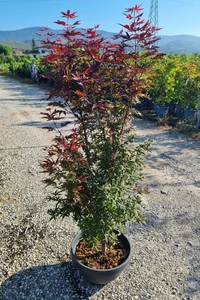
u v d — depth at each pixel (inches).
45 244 110.0
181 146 213.6
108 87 74.2
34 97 433.7
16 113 330.0
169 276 93.3
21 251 106.8
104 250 91.4
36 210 132.2
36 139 235.0
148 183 156.1
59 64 69.7
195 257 101.2
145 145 83.2
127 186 82.4
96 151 80.4
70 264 100.0
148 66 75.9
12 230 118.6
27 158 194.2
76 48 69.2
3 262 101.7
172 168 175.6
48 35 70.4
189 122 264.1
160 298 85.2
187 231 115.3
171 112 304.2
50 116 75.7
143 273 94.6
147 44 72.2
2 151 208.8
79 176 77.0
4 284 92.3
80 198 76.8
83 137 80.0
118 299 85.4
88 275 86.0
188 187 151.3
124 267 86.9
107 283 90.5
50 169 70.9
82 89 70.1
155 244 108.0
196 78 277.0
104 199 76.2
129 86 74.9
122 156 78.3
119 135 79.3
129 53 72.4
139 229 116.7
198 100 252.2
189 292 87.1
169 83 286.0
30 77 653.9
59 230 117.7
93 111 72.3
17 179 163.2
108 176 79.9
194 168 174.9
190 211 128.8
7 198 143.0
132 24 69.6
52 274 95.8
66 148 69.7
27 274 96.1
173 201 137.4
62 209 83.8
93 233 79.7
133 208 83.3
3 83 598.2
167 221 121.8
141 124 274.2
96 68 68.0
